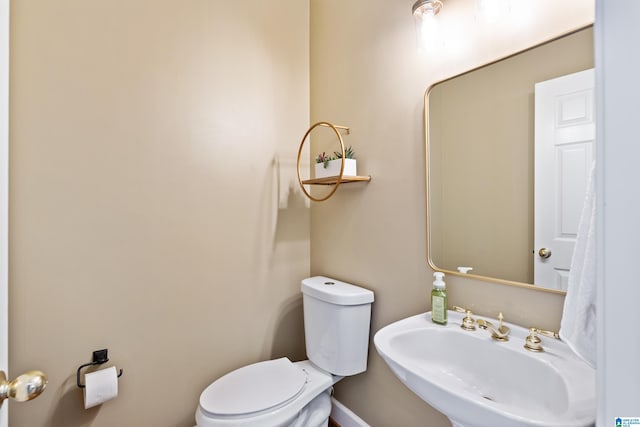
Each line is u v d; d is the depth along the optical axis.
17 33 1.09
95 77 1.24
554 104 0.86
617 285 0.35
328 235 1.75
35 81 1.12
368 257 1.49
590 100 0.80
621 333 0.35
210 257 1.53
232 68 1.61
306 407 1.37
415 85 1.26
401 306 1.32
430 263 1.19
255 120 1.69
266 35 1.74
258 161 1.70
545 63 0.88
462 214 1.09
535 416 0.60
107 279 1.26
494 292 1.01
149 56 1.36
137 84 1.33
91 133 1.23
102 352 1.24
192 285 1.47
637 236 0.33
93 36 1.23
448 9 1.13
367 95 1.49
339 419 1.66
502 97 0.98
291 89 1.84
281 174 1.79
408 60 1.29
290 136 1.83
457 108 1.10
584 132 0.81
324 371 1.47
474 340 0.95
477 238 1.05
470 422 0.70
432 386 0.74
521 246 0.94
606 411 0.36
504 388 0.86
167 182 1.41
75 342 1.19
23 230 1.10
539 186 0.89
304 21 1.91
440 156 1.16
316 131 1.86
